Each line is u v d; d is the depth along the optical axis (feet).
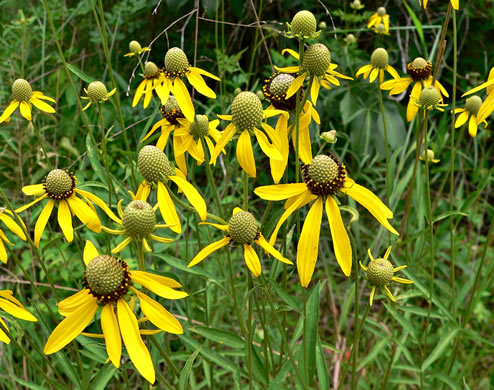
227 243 1.48
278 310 1.60
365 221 2.96
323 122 3.04
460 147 3.30
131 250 2.14
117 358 1.35
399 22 3.48
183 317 1.93
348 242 1.45
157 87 1.65
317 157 1.48
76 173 2.27
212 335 1.63
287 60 2.93
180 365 2.10
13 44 2.81
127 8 2.85
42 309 2.14
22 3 3.03
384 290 1.57
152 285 1.39
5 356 2.04
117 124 2.55
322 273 2.80
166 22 3.17
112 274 1.36
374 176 3.01
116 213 2.10
